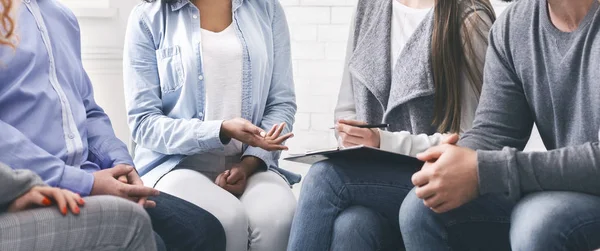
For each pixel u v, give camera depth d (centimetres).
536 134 327
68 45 203
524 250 149
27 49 183
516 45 191
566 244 144
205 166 240
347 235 187
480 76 227
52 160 174
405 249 196
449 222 170
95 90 343
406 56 233
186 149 231
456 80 227
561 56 178
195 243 204
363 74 241
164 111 246
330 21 346
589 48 172
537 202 152
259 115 248
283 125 225
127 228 153
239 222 214
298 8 348
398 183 191
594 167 152
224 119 240
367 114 243
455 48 227
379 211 194
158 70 243
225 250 212
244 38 242
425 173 165
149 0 246
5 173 142
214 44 241
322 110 349
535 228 147
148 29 244
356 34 253
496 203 168
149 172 238
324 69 348
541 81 185
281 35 257
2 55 178
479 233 172
